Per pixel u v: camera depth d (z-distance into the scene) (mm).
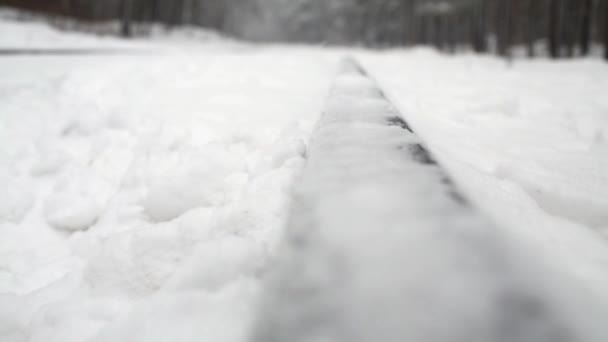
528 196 311
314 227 173
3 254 368
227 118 547
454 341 124
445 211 172
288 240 172
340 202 182
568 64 1650
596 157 420
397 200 179
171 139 492
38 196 469
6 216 424
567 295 142
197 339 222
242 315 229
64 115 694
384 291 146
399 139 248
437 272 149
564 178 350
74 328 274
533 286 143
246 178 371
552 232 263
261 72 976
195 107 627
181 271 265
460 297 138
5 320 291
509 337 125
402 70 1279
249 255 260
